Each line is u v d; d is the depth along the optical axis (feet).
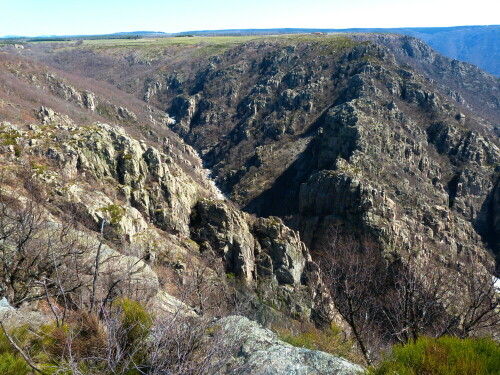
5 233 43.52
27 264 41.01
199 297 49.55
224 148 506.07
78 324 25.07
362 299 74.69
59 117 279.28
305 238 260.01
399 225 225.76
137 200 143.02
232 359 24.38
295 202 340.39
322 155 337.31
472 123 391.86
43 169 120.67
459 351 22.25
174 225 146.00
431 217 267.39
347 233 229.86
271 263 151.53
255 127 506.48
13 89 317.63
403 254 201.67
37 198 67.62
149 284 44.52
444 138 359.25
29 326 25.50
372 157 304.91
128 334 23.90
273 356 24.50
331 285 78.59
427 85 439.63
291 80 554.05
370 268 93.56
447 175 336.70
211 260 135.23
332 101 485.97
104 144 147.54
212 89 631.97
